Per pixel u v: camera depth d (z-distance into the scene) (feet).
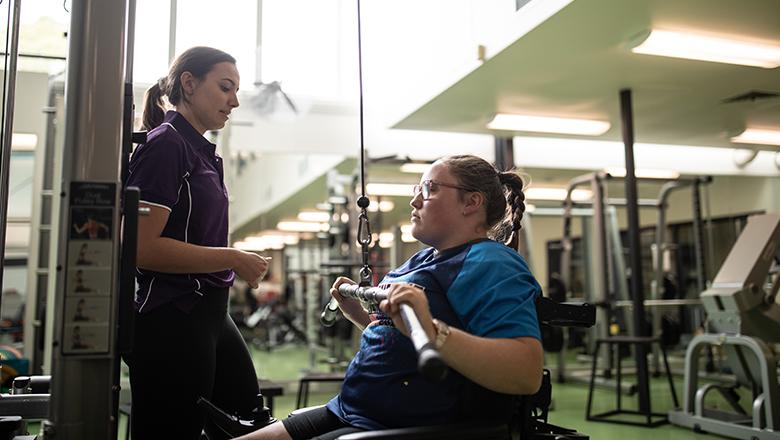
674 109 16.87
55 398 3.86
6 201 5.74
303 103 16.60
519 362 3.68
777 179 24.12
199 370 5.16
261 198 32.86
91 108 3.96
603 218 20.71
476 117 17.16
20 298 20.17
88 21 4.02
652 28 11.30
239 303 40.52
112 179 3.96
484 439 3.62
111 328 3.87
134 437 5.14
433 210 4.64
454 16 14.10
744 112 17.24
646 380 14.75
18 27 5.77
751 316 13.46
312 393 19.90
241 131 19.61
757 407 12.36
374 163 19.86
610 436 13.16
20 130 14.82
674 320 23.53
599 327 23.12
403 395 4.17
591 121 17.84
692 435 13.25
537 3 11.12
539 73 13.64
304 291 36.70
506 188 5.16
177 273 4.99
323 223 34.12
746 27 11.35
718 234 26.23
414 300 3.56
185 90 5.49
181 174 5.09
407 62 16.20
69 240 3.84
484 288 4.05
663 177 22.43
